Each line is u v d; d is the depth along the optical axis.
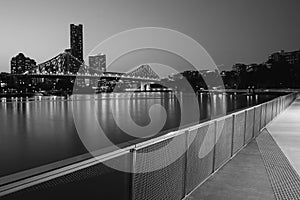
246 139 7.69
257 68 157.38
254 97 118.12
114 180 4.77
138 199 3.04
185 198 4.00
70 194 4.25
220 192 4.25
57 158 24.06
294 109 20.75
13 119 52.84
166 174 3.51
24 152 26.67
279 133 9.52
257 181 4.71
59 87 132.25
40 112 64.06
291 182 4.68
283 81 146.38
